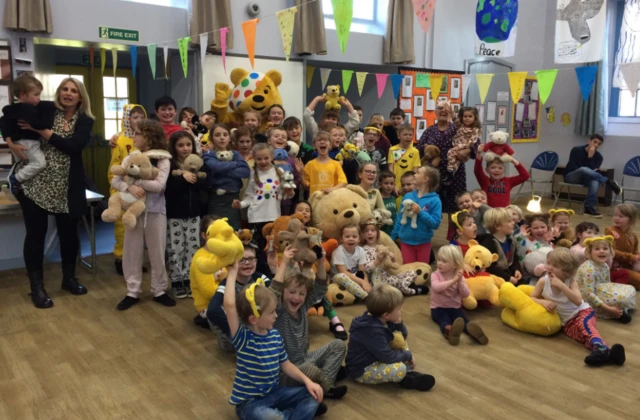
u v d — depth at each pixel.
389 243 3.95
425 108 7.03
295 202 4.20
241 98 4.77
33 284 3.46
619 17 7.76
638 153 7.69
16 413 2.22
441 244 5.16
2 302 3.51
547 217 3.73
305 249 2.48
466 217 3.66
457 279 3.09
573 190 8.00
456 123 4.88
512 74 4.37
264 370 2.03
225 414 2.22
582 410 2.25
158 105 3.98
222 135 3.60
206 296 2.99
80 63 6.20
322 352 2.37
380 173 4.39
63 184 3.46
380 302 2.33
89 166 6.41
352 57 6.23
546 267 3.06
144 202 3.33
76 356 2.75
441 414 2.22
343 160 4.46
